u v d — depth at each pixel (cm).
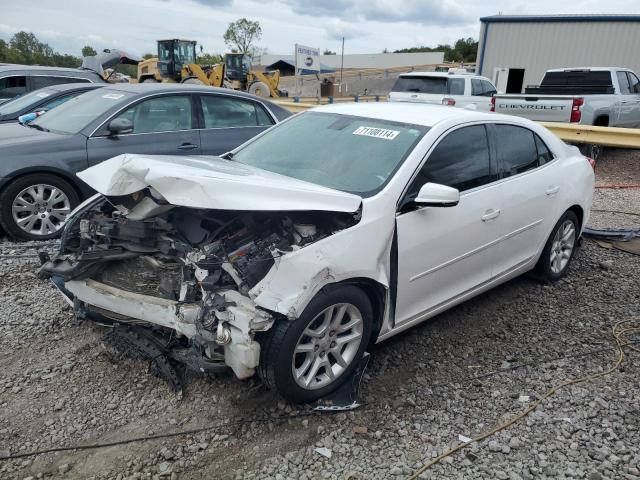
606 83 1219
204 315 287
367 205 328
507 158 432
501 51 2147
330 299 306
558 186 479
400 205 342
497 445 296
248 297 288
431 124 388
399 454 289
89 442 292
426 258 359
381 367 369
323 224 323
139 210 313
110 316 342
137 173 291
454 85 1359
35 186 588
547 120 1098
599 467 282
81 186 616
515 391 348
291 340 293
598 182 995
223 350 298
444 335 417
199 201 278
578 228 532
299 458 283
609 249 609
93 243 347
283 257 286
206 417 312
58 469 272
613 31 1942
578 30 1997
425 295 372
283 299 281
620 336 420
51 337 392
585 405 334
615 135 975
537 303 475
